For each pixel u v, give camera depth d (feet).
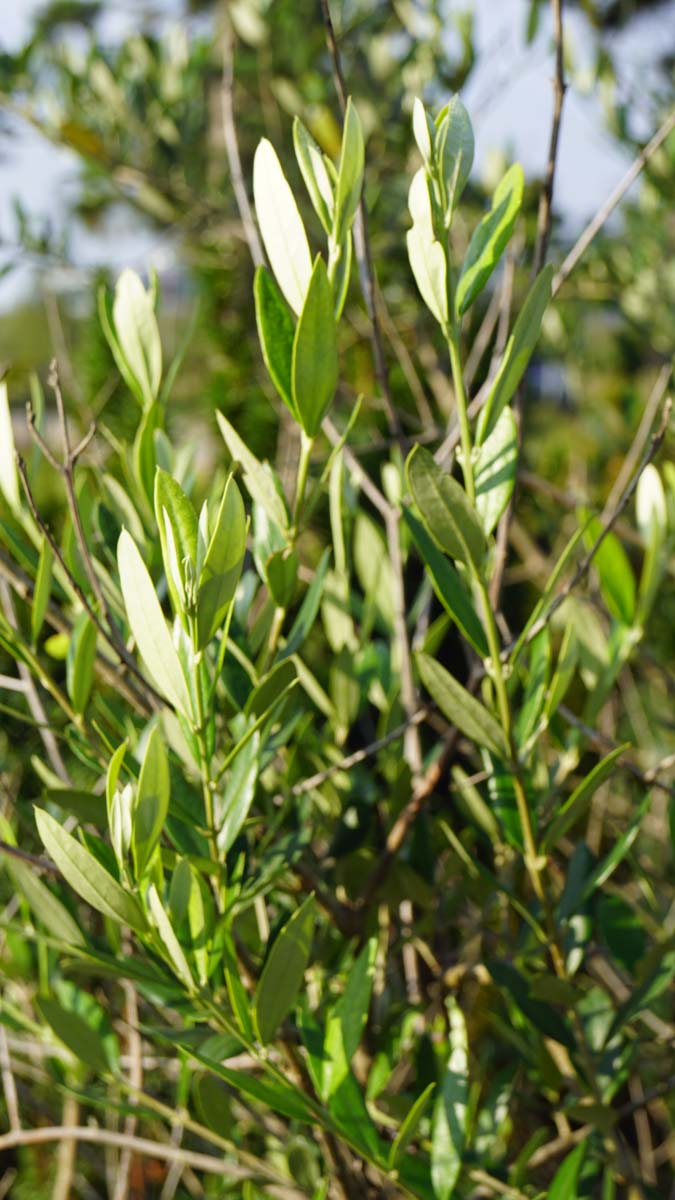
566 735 2.77
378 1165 2.07
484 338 3.37
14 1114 3.02
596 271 6.15
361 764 2.93
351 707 2.79
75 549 2.44
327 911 2.59
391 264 6.26
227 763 2.00
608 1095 2.43
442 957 2.94
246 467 2.15
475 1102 2.24
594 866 2.44
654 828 4.20
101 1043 2.49
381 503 2.81
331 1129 2.05
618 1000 3.16
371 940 2.12
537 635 2.30
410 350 6.10
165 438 2.56
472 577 2.01
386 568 2.95
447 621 2.71
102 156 6.52
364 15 6.33
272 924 2.64
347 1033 2.09
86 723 2.38
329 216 1.99
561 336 6.37
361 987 2.10
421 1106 2.02
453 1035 2.28
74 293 6.41
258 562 2.30
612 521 2.15
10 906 3.16
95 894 1.89
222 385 7.29
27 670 2.72
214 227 7.00
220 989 2.25
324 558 2.33
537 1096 3.21
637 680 5.41
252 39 6.20
